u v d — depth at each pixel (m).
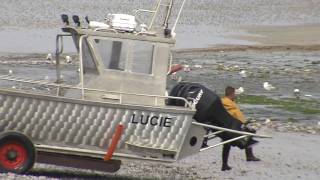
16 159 47.16
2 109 47.25
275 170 63.19
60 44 53.03
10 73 126.25
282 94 121.31
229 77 140.25
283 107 107.69
